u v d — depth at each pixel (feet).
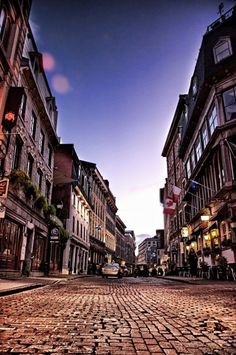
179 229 126.41
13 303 21.18
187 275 92.79
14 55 52.85
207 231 81.41
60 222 92.12
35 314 16.84
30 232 63.62
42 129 73.20
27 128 60.49
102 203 185.88
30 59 64.54
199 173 89.76
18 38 54.80
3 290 25.90
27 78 59.26
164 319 16.12
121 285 48.70
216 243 72.59
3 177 45.93
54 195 101.81
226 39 76.28
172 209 84.84
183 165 119.55
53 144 85.10
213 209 77.41
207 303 22.98
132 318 16.38
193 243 99.30
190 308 20.27
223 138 69.26
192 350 10.23
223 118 71.20
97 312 18.24
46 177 78.28
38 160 69.62
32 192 59.47
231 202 63.57
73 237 108.06
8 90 49.19
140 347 10.55
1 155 46.75
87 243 139.85
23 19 56.54
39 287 37.55
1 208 42.24
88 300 24.77
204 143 87.66
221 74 73.77
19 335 11.87
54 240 76.07
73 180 103.55
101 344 10.89
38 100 65.98
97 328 13.58
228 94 72.69
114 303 23.11
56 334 12.21
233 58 72.18
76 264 115.96
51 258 81.97
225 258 61.16
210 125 81.35
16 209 53.16
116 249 247.29
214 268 65.82
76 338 11.66
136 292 34.42
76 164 115.75
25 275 59.31
